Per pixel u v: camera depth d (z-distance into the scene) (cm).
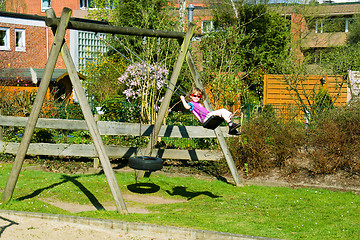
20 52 2508
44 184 965
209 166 1187
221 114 754
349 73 1869
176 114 1522
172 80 998
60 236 628
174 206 840
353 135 1073
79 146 1159
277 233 666
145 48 1627
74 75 791
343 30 4034
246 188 1022
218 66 1642
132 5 2069
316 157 1053
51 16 772
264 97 2184
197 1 3956
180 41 986
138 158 824
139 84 1567
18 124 1202
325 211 814
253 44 2812
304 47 3484
